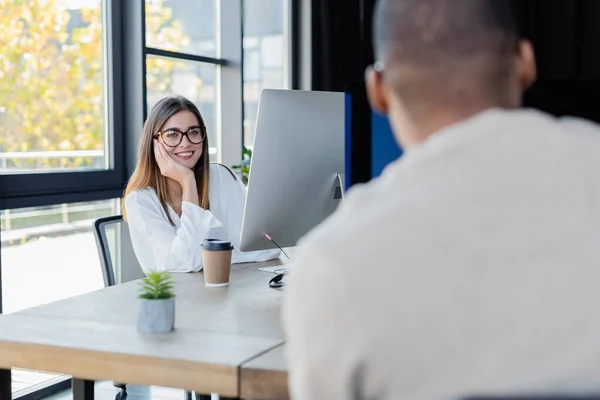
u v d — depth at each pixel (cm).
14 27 345
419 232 75
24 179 345
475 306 73
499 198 76
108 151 402
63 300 195
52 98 366
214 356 142
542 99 166
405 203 77
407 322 73
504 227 75
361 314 74
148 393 358
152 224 249
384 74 88
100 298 197
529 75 91
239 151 512
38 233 356
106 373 146
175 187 266
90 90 389
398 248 75
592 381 73
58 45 370
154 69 438
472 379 73
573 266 74
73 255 376
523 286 74
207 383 138
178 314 178
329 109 217
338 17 586
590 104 166
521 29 91
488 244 75
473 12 83
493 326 73
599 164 78
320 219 227
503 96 84
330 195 224
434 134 85
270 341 153
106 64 400
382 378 74
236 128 511
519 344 73
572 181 77
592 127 85
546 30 553
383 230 76
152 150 260
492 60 83
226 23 505
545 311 73
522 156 78
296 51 583
